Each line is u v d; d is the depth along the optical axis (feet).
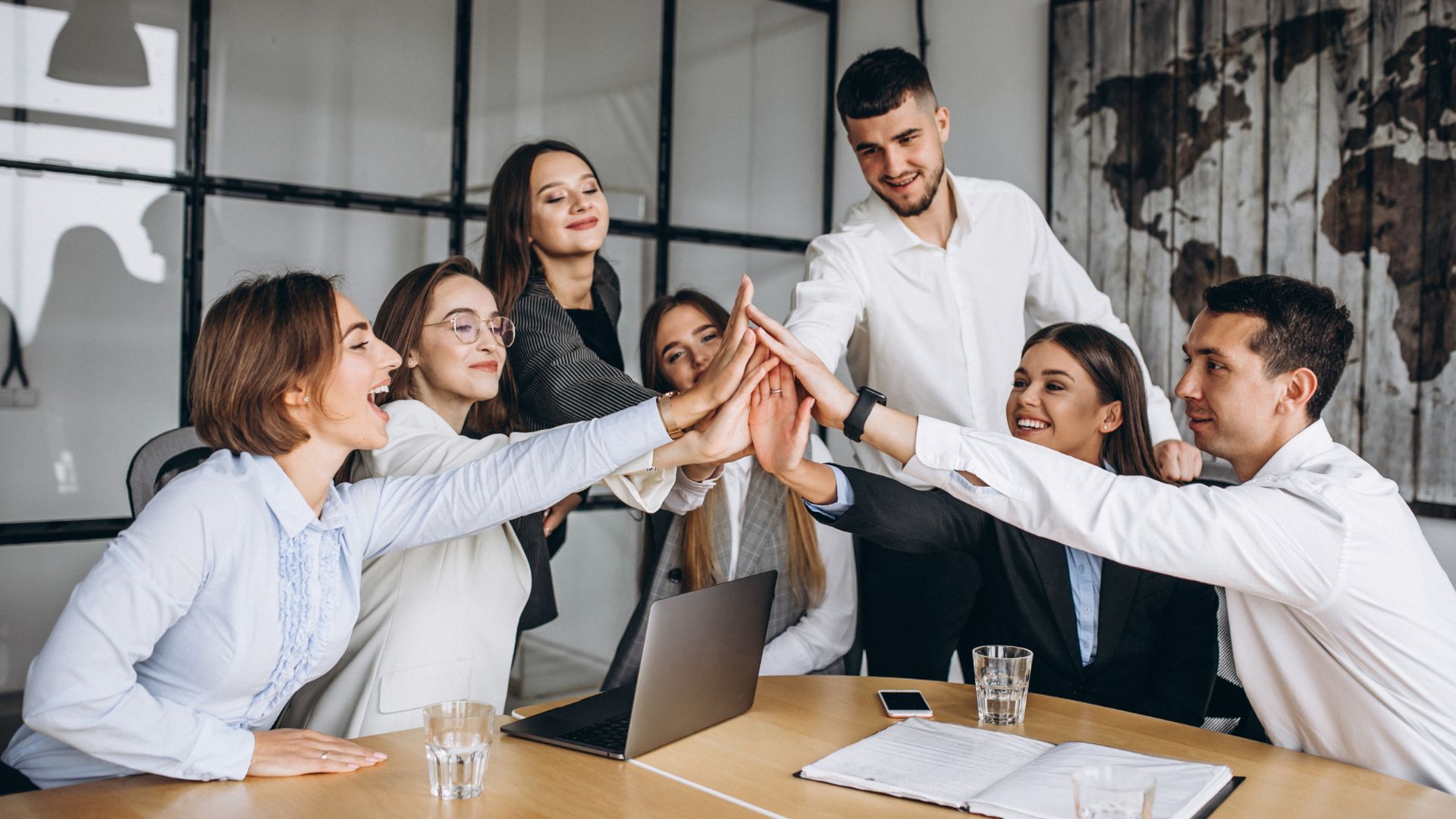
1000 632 7.06
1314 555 4.93
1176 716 6.62
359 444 5.25
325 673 5.57
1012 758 4.80
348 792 4.40
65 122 9.82
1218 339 5.56
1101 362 7.30
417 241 11.77
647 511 6.31
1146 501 5.15
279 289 5.03
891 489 6.61
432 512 5.66
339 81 11.20
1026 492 5.36
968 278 9.16
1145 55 11.37
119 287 10.14
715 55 13.80
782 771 4.70
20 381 9.73
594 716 5.41
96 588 4.48
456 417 7.01
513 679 12.23
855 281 9.11
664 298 8.74
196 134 10.43
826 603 8.05
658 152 13.38
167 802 4.27
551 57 12.51
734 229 14.08
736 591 5.30
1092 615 6.99
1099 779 3.77
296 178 11.01
